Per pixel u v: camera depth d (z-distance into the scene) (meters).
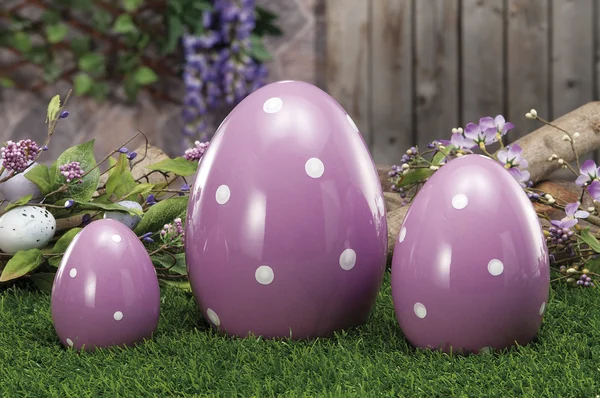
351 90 3.03
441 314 1.27
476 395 1.21
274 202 1.31
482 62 2.99
